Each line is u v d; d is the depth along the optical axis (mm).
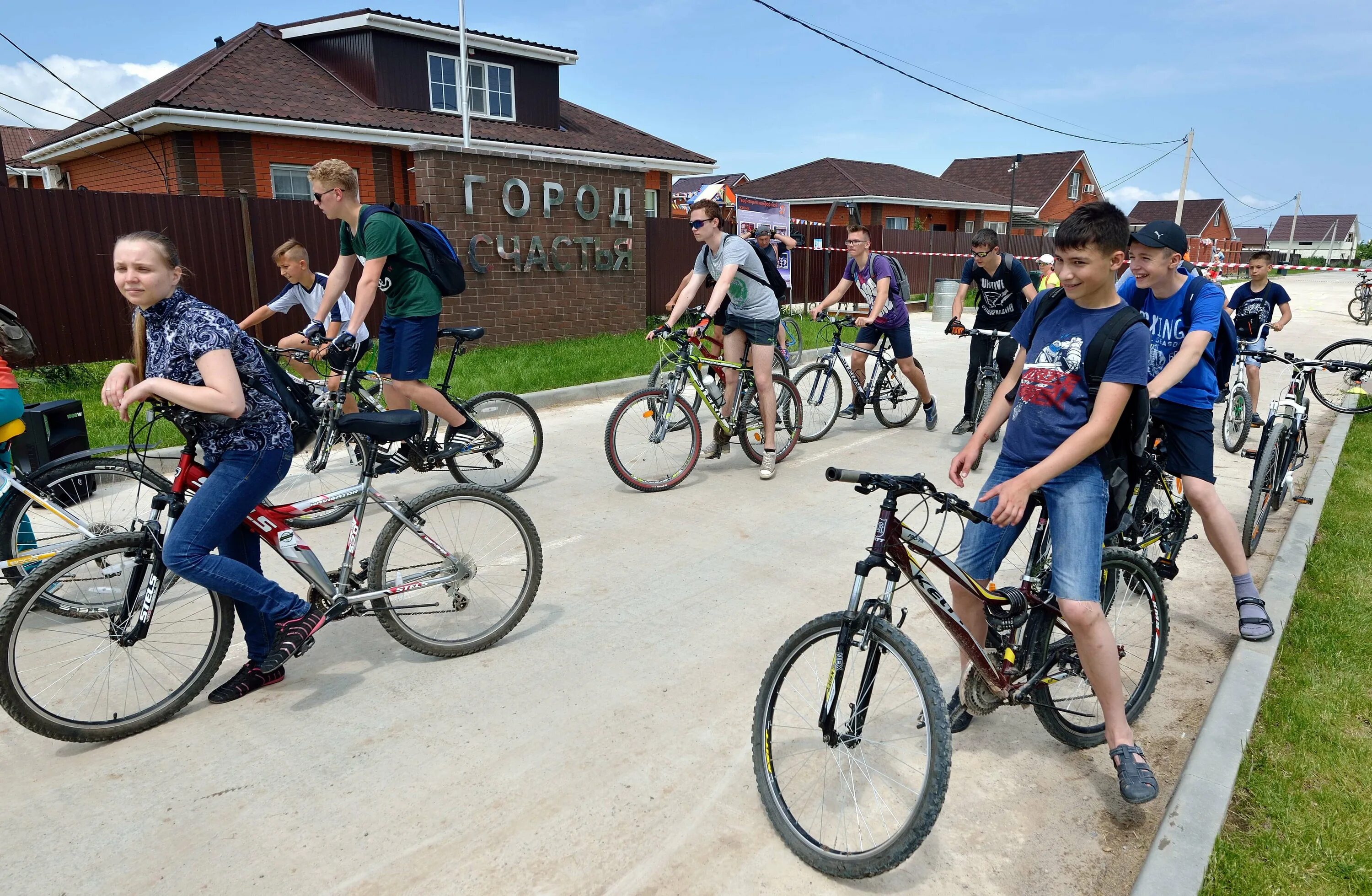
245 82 16688
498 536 3846
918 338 16156
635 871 2502
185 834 2637
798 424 7133
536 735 3178
